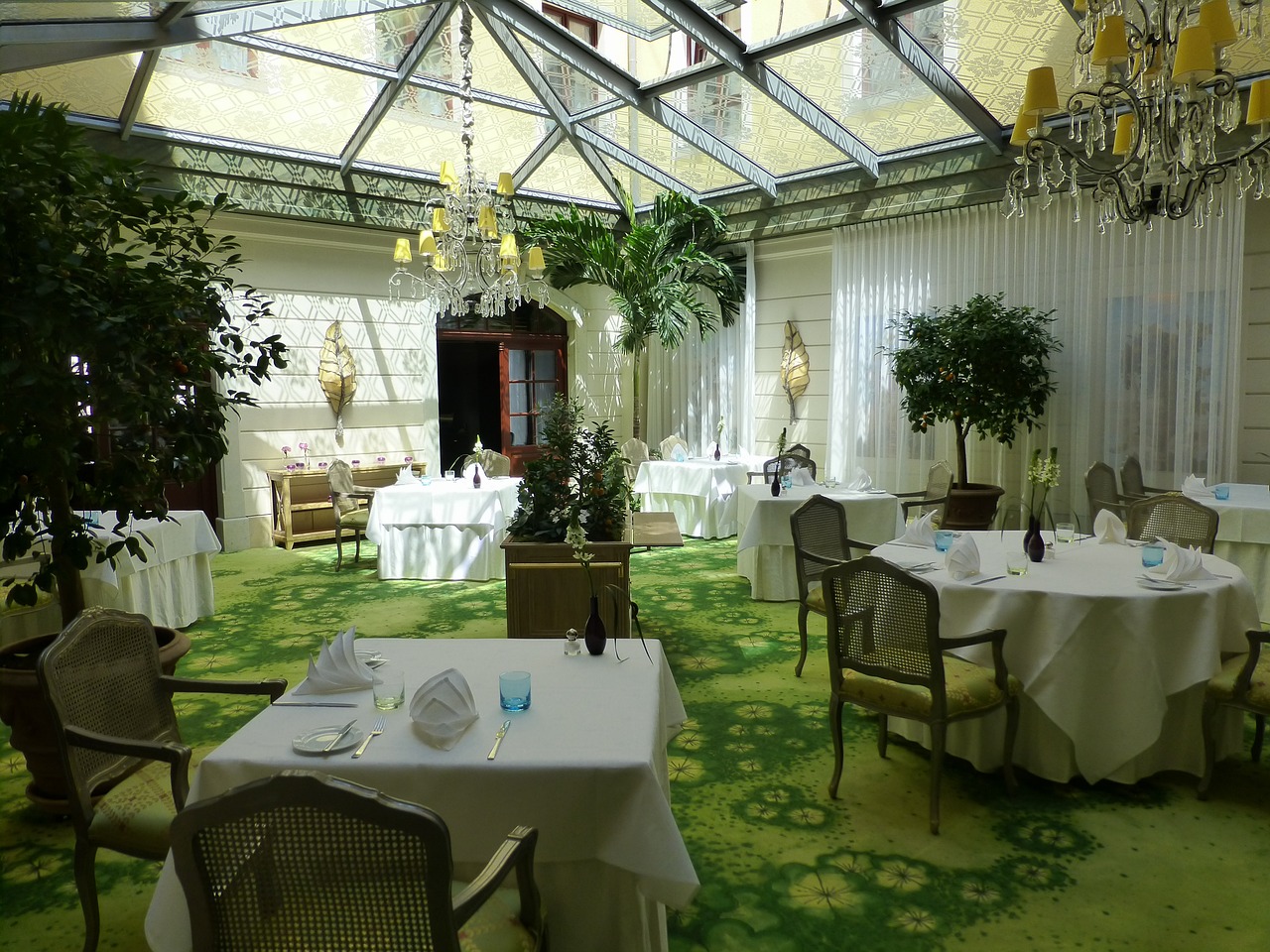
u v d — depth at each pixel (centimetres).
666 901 189
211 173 718
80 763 224
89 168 264
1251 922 236
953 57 625
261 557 750
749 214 927
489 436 1216
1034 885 255
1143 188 381
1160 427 682
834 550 446
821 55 665
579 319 1034
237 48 609
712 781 323
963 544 346
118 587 457
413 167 834
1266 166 365
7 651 300
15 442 243
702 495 805
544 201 936
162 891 196
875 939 230
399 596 610
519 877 175
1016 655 317
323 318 830
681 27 627
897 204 809
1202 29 312
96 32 503
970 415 686
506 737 205
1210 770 305
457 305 693
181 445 282
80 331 236
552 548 421
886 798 309
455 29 647
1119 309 700
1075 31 561
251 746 204
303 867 144
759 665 456
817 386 912
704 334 961
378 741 206
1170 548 336
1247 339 644
